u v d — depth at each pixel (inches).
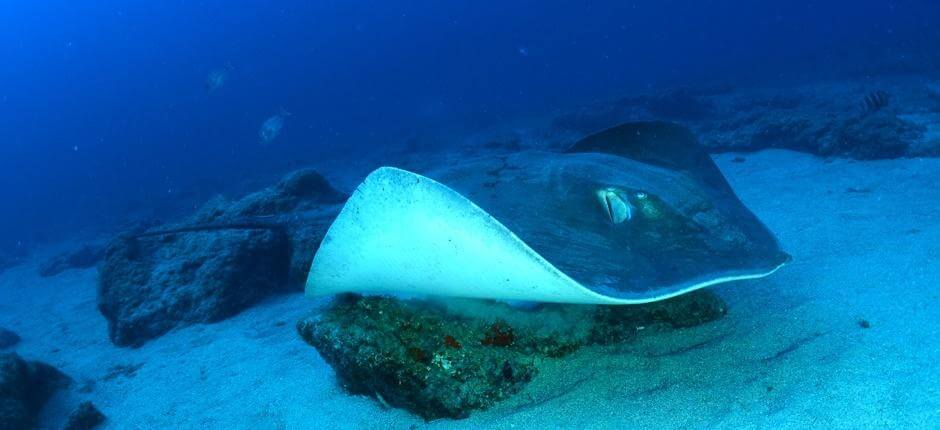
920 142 269.0
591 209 111.5
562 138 538.0
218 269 221.0
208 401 145.3
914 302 119.6
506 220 106.6
